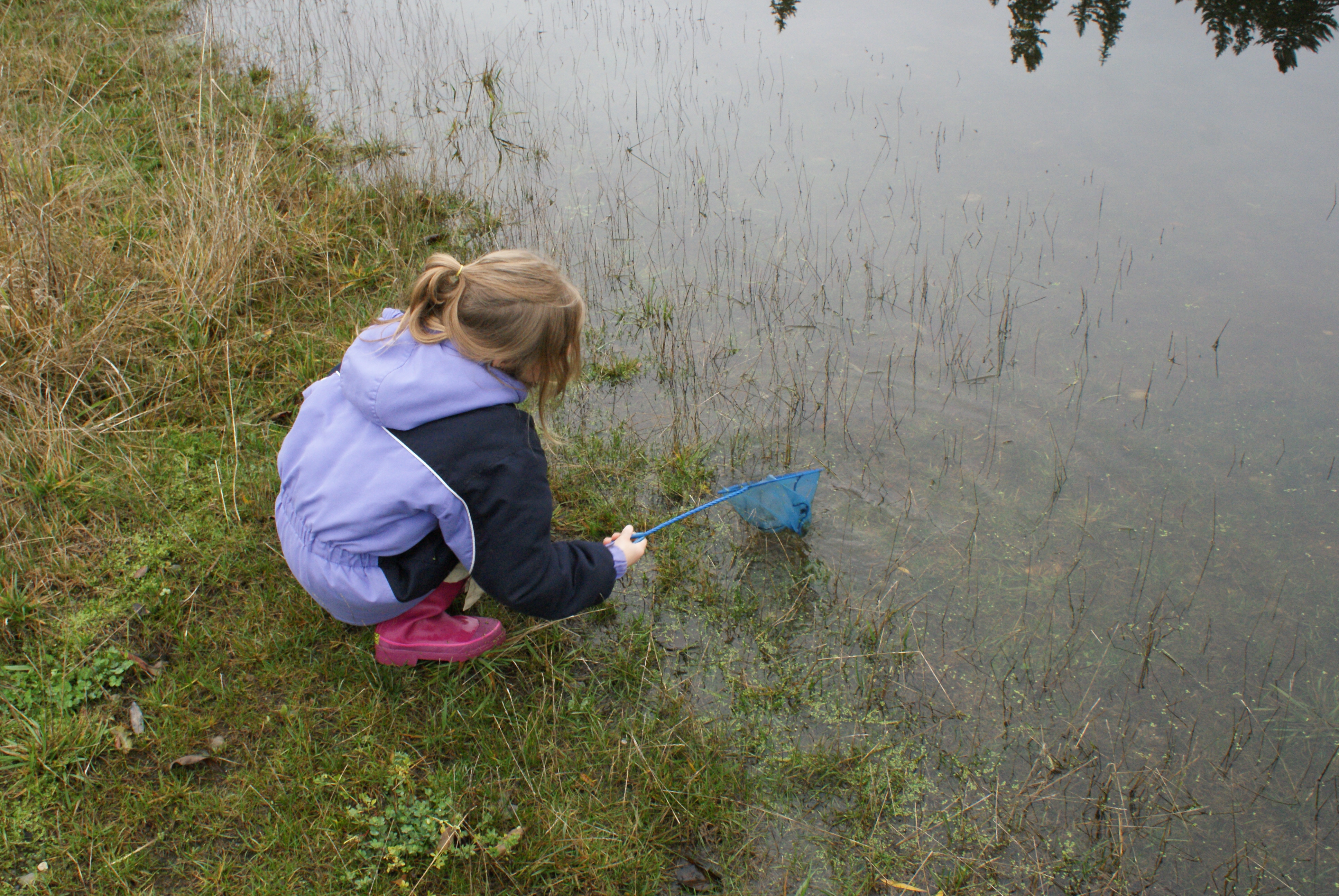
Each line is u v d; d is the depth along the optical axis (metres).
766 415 3.81
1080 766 2.60
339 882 2.17
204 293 3.76
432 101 6.11
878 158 5.64
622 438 3.63
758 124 6.02
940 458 3.62
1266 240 4.82
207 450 3.25
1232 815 2.49
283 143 5.21
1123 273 4.61
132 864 2.13
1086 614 3.03
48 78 5.39
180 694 2.49
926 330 4.29
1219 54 6.82
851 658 2.87
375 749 2.44
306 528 2.31
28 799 2.22
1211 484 3.49
